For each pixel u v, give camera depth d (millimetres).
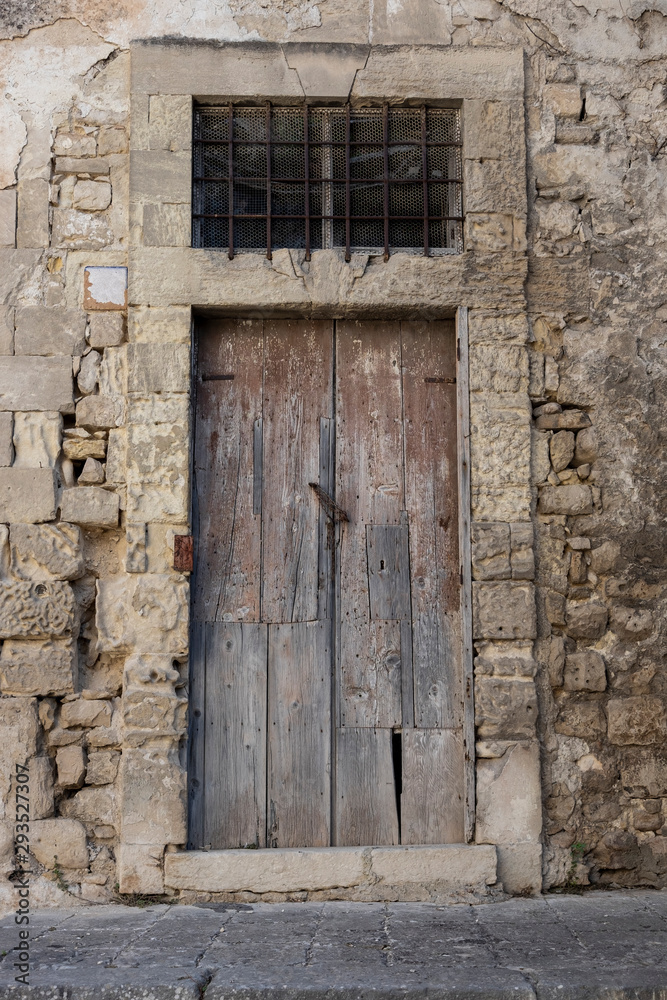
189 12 4922
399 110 4977
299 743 4656
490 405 4746
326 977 3395
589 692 4637
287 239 4891
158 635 4535
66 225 4812
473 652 4605
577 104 4977
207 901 4359
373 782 4648
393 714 4691
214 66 4867
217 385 4875
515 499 4688
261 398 4883
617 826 4562
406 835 4605
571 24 5023
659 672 4656
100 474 4656
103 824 4453
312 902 4363
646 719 4613
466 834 4484
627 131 4992
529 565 4637
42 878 4367
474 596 4621
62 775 4457
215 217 4828
